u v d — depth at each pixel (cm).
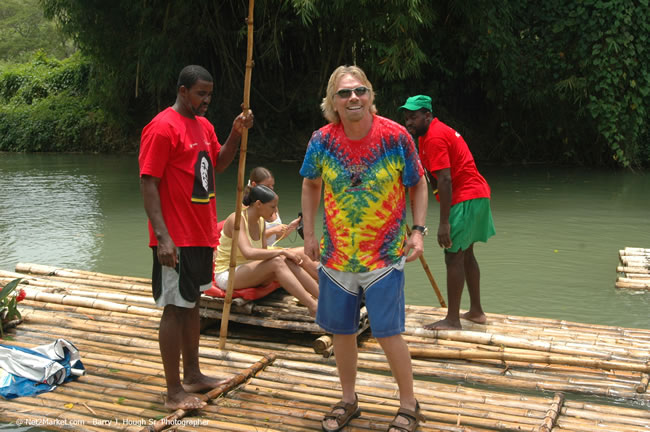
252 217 441
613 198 1035
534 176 1302
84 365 386
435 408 333
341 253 305
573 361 387
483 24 1349
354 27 1352
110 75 1759
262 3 1390
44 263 661
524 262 661
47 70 2370
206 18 1523
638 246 723
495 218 880
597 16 1298
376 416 327
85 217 901
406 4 1209
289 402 343
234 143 375
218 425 318
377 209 300
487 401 340
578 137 1457
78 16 1566
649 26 1282
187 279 333
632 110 1334
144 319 457
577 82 1336
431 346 414
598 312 511
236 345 418
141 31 1512
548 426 310
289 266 432
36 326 448
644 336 427
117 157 1756
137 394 350
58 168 1494
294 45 1609
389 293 303
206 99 338
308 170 317
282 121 1662
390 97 1380
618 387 359
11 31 3622
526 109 1522
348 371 322
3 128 2022
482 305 532
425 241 747
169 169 329
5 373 360
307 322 420
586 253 694
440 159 420
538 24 1412
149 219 326
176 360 334
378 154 297
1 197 1072
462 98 1577
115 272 630
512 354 396
